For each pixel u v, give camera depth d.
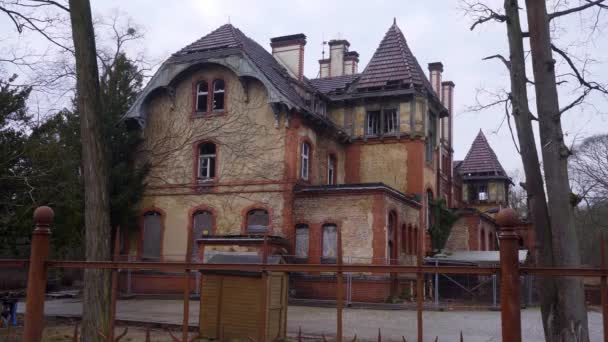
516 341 4.68
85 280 10.04
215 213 27.33
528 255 26.50
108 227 10.45
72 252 32.34
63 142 23.73
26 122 19.88
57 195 20.44
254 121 27.34
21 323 16.03
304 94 30.23
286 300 13.77
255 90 27.53
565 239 9.52
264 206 26.53
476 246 35.22
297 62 31.23
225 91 28.00
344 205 25.58
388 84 31.41
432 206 32.75
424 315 20.28
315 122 28.34
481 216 36.66
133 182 28.06
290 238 25.94
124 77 29.50
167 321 16.28
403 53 32.25
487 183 46.56
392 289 24.64
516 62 11.00
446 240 33.75
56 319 17.09
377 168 31.39
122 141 28.28
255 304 12.92
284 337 13.56
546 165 9.73
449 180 39.62
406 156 30.92
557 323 9.40
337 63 38.22
